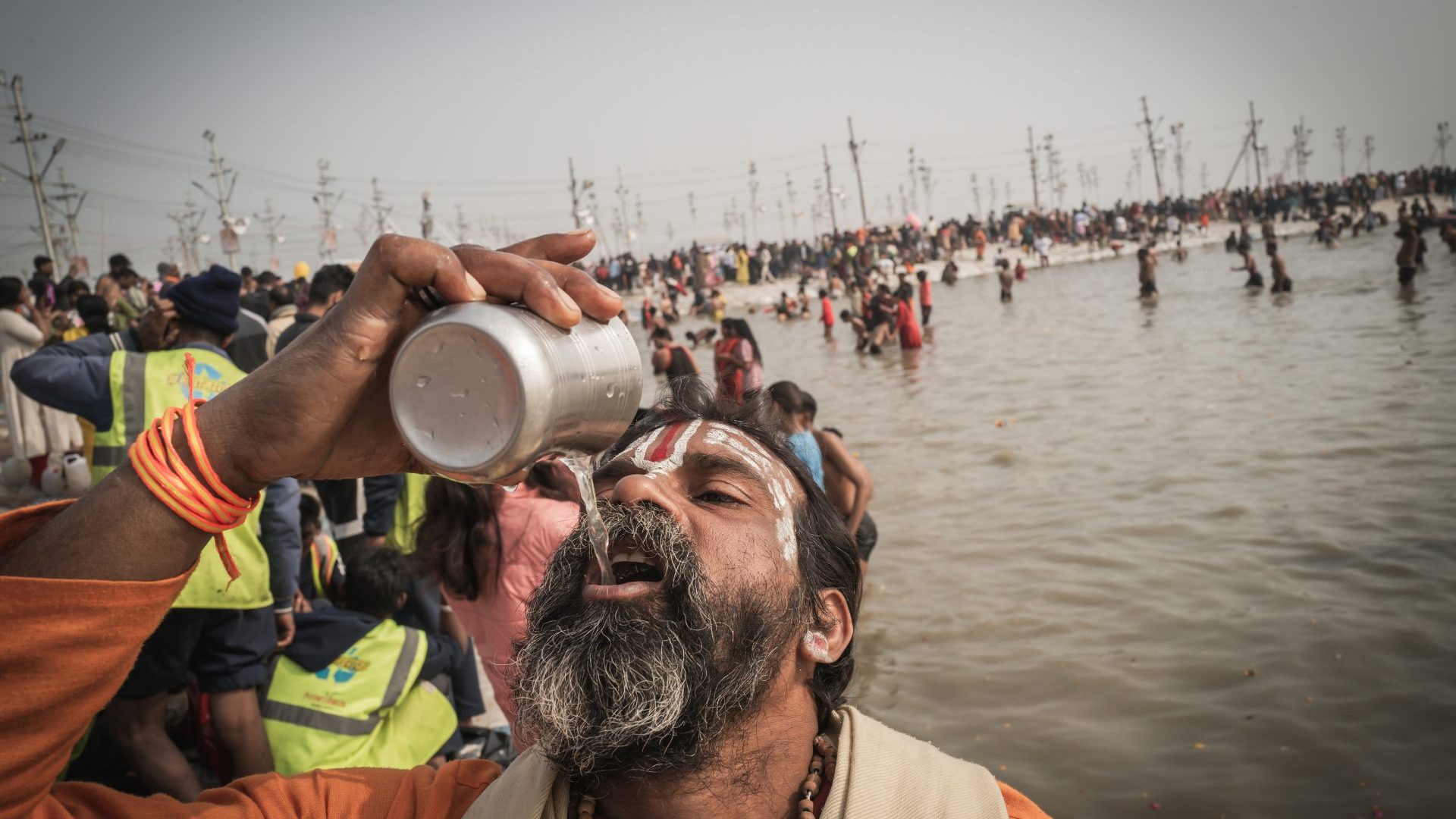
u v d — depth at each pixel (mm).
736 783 1309
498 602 3184
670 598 1275
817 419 14523
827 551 1506
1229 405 12461
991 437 12008
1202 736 4758
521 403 1058
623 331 1277
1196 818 4148
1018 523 8258
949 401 14977
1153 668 5449
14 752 1023
